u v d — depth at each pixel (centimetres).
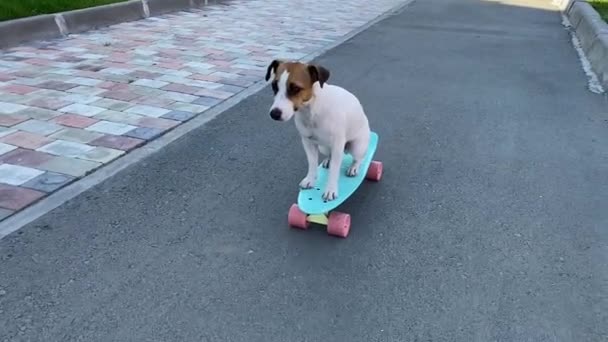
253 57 813
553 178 456
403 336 271
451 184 440
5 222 352
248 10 1261
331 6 1418
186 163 456
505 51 952
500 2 1620
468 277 319
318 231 364
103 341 261
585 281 319
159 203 390
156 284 303
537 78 781
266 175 443
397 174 456
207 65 750
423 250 346
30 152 450
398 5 1496
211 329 271
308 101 334
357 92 689
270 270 320
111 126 517
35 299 287
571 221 387
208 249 338
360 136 383
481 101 667
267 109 592
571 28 1199
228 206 392
